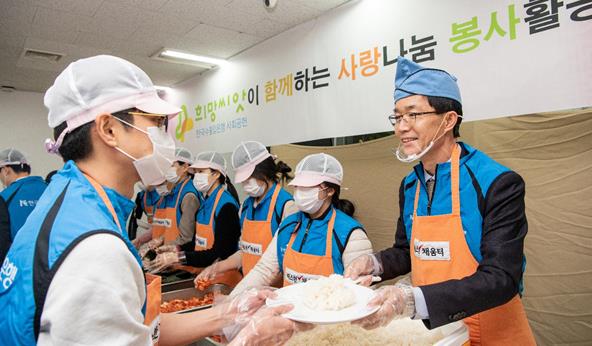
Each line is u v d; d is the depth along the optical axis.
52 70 4.08
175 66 3.94
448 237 1.15
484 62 1.80
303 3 2.53
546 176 1.67
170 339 1.04
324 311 0.91
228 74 3.75
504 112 1.74
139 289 0.73
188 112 4.46
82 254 0.61
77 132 0.77
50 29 2.99
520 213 1.05
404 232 1.43
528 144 1.71
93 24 2.89
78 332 0.59
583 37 1.49
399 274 1.38
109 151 0.79
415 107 1.13
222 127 3.87
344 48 2.54
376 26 2.32
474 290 0.92
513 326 1.09
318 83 2.73
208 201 2.83
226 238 2.59
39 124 5.23
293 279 1.73
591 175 1.55
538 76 1.62
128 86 0.80
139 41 3.25
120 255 0.65
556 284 1.67
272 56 3.15
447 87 1.13
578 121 1.56
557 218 1.65
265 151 2.28
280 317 0.88
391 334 0.98
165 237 3.55
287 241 1.83
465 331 0.98
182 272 2.83
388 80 2.27
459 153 1.18
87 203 0.70
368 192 2.47
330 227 1.69
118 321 0.63
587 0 1.48
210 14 2.72
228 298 1.25
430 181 1.26
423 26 2.06
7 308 0.64
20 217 2.46
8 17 2.76
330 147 2.69
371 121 2.38
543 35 1.60
